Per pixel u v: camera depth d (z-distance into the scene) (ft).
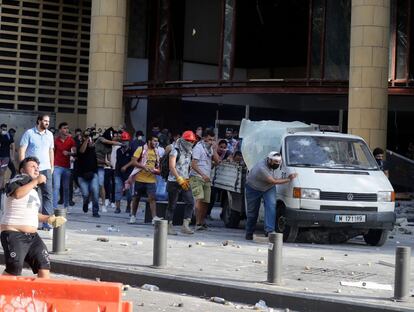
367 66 94.68
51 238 53.98
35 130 54.24
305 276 41.91
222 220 73.67
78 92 122.62
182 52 126.21
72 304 23.35
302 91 109.09
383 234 58.03
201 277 40.37
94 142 80.89
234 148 80.48
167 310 35.55
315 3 111.45
